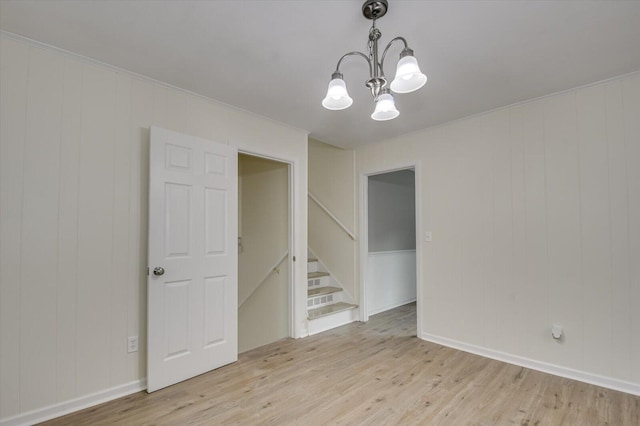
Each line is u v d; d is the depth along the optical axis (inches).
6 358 74.2
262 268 157.9
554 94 107.3
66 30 74.6
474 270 125.0
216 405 85.3
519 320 112.9
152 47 81.6
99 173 88.4
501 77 96.3
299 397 89.5
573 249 102.7
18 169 76.9
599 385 96.3
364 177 171.2
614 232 95.7
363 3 65.4
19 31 75.0
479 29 73.6
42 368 78.4
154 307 92.7
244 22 71.7
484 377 102.3
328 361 115.0
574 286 102.0
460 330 128.0
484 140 124.0
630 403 86.4
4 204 75.0
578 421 78.5
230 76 96.4
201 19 70.7
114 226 90.5
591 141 100.3
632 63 88.4
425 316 139.7
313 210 195.2
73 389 82.4
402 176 220.7
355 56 85.4
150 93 98.6
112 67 91.0
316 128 142.6
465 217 128.3
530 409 83.8
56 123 82.2
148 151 97.4
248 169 169.2
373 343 134.5
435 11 67.4
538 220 110.0
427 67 90.4
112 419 78.7
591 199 99.8
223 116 116.0
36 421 77.0
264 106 118.3
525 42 78.8
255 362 113.6
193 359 101.3
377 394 91.4
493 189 121.0
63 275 82.0
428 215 140.4
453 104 116.0
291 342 135.3
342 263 180.1
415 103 115.2
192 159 103.7
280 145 135.8
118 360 90.0
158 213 94.4
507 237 116.9
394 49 81.7
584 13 68.2
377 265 196.1
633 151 93.2
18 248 76.4
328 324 156.0
